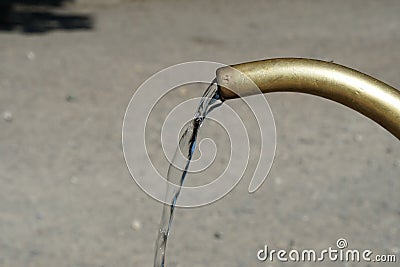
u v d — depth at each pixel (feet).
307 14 58.44
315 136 30.73
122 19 54.70
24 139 29.55
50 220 23.27
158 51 44.86
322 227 23.18
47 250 21.54
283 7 60.85
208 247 21.93
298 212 24.12
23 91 35.73
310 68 8.60
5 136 29.78
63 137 29.89
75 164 27.32
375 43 49.24
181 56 43.93
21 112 32.73
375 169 27.58
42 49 44.24
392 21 56.13
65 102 34.22
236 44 48.08
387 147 29.76
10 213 23.54
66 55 42.86
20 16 54.24
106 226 23.07
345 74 8.56
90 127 31.09
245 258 21.36
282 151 28.94
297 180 26.37
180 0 62.28
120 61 41.88
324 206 24.58
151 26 52.42
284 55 45.65
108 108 33.45
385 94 8.48
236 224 23.29
